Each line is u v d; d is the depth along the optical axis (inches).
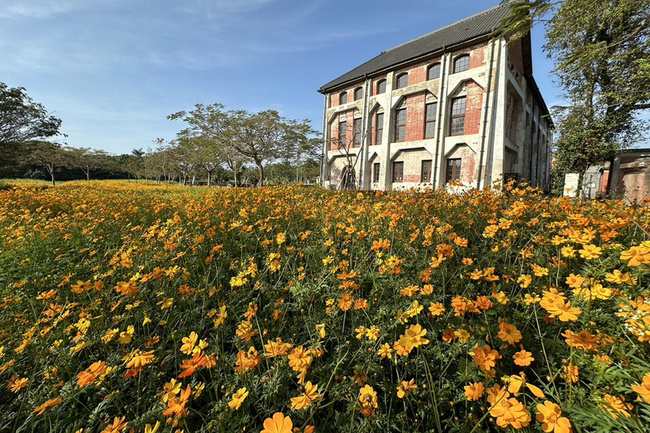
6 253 134.1
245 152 764.6
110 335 59.3
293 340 67.6
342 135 834.8
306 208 179.3
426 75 628.4
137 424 48.2
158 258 104.3
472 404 49.3
